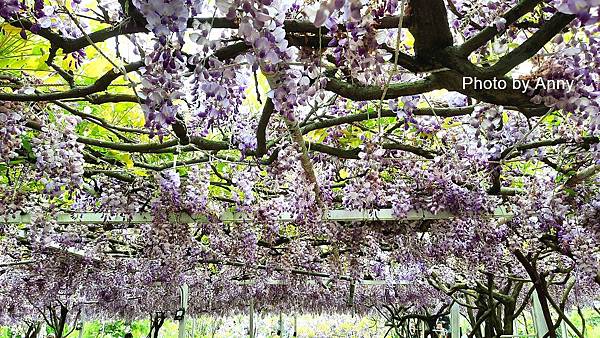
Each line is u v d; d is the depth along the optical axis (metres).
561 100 1.45
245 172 3.74
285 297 10.17
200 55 1.37
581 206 3.62
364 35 1.27
